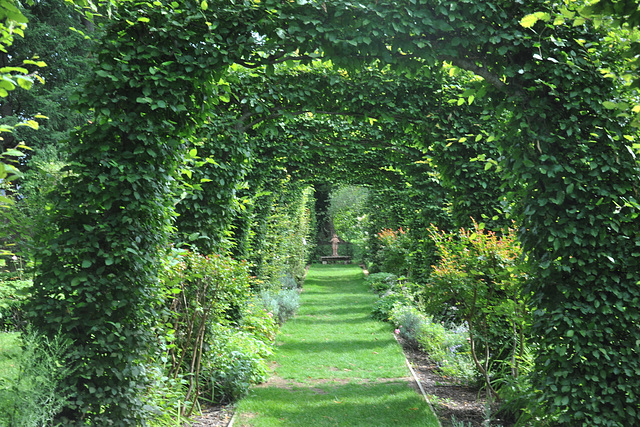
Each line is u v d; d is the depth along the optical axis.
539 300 3.35
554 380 3.26
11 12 2.24
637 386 3.07
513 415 4.36
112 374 3.11
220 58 3.49
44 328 3.00
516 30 3.46
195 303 4.42
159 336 3.60
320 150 8.04
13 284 5.45
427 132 5.82
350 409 4.96
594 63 3.41
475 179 5.73
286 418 4.70
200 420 4.56
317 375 6.41
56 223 3.20
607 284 3.20
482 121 5.75
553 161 3.32
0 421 2.45
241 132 5.46
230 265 4.60
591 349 3.13
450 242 5.09
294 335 9.01
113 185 3.15
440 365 6.60
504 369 4.88
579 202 3.29
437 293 4.81
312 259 27.92
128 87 3.37
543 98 3.46
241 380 5.38
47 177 3.49
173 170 3.60
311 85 5.57
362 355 7.48
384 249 13.93
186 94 3.52
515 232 4.29
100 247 3.21
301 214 18.03
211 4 3.51
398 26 3.45
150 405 3.43
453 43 3.52
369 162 9.05
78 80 3.32
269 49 3.54
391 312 10.32
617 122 3.34
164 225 3.60
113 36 3.38
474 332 5.13
